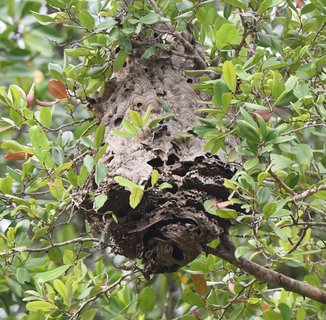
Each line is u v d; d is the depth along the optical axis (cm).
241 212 422
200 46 443
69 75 432
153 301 448
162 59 435
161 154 416
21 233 425
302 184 434
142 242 417
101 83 434
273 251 438
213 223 414
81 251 452
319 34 441
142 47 434
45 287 450
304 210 421
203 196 414
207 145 405
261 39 431
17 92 432
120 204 416
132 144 419
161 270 420
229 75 407
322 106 416
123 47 423
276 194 420
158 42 433
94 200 413
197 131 404
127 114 427
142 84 431
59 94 434
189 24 438
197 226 412
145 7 428
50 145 431
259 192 403
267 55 434
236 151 405
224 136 403
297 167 434
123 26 425
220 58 436
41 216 419
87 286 448
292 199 411
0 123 433
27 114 432
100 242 422
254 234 407
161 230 412
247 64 420
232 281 450
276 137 400
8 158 429
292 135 405
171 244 412
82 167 412
